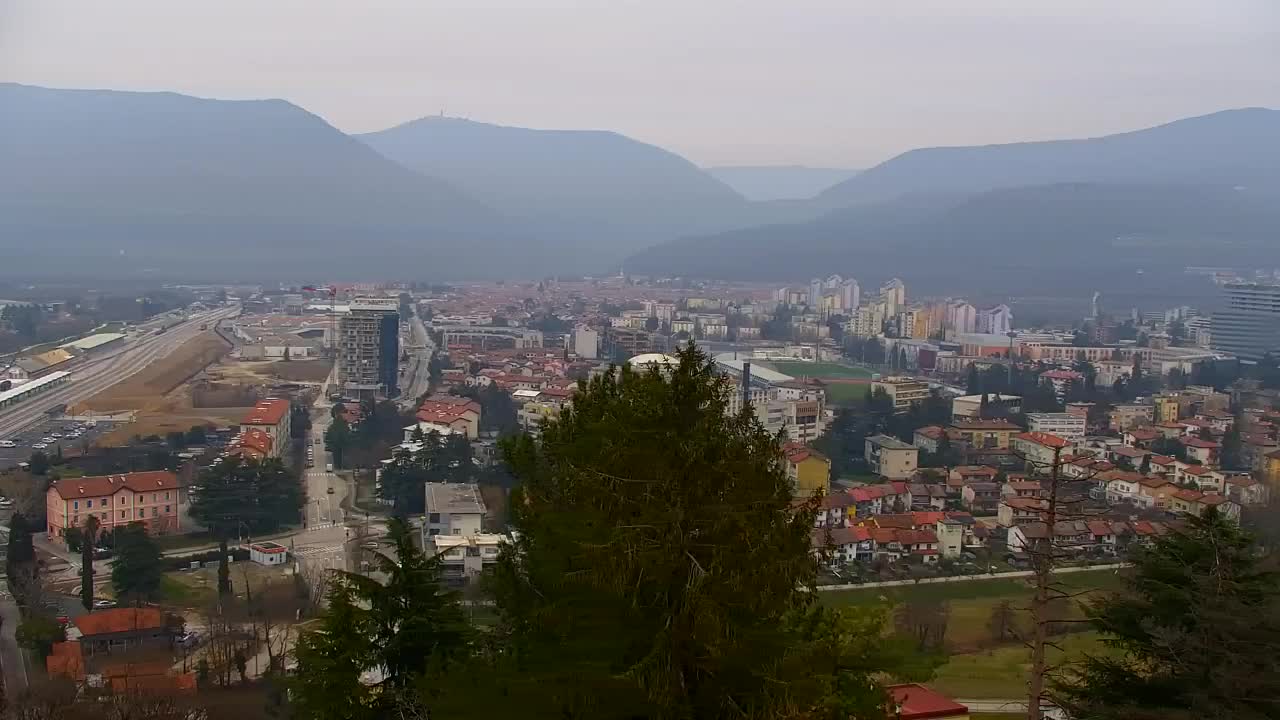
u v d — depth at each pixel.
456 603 35.44
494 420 174.25
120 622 79.06
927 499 127.88
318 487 137.88
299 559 104.56
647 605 23.19
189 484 127.50
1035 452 151.00
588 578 23.09
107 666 73.06
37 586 86.50
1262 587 33.97
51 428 165.50
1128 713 32.72
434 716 25.17
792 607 25.05
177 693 63.41
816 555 25.69
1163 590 34.62
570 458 29.00
